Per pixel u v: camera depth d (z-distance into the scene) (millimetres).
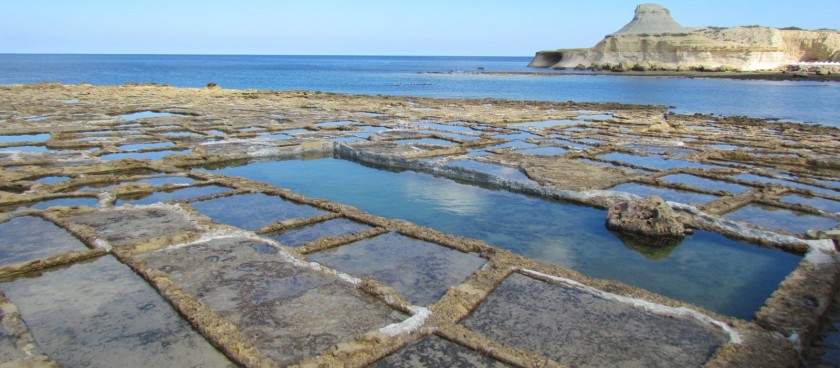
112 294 4082
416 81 57344
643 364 3275
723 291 4723
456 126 15297
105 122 14547
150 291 4141
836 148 12227
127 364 3174
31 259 4660
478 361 3277
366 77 67625
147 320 3697
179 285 4234
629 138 13422
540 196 7773
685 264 5320
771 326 3721
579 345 3480
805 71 63844
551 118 17984
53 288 4176
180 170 8688
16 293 4078
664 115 21188
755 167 9938
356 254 5121
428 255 5117
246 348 3291
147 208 6285
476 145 11594
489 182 8508
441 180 9008
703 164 10070
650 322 3795
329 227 5977
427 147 11070
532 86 47875
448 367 3205
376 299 4082
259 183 7785
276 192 7297
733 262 5348
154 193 7320
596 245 5863
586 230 6348
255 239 5328
